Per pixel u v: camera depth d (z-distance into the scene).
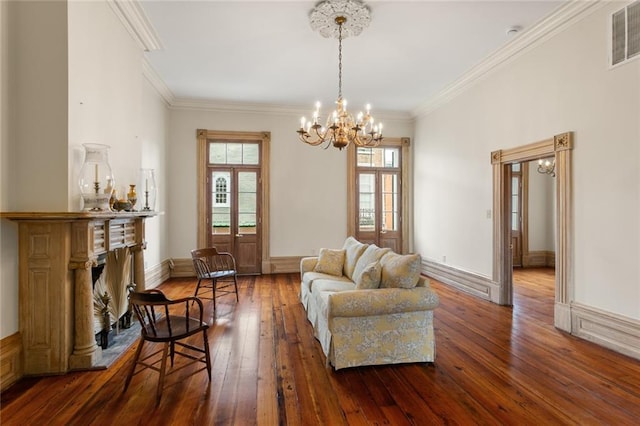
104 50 2.97
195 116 6.16
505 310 4.20
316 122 3.38
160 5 3.20
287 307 4.33
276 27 3.62
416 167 6.79
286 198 6.50
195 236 6.18
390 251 3.34
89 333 2.64
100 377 2.50
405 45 4.02
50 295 2.50
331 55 4.29
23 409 2.09
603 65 3.04
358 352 2.66
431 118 6.17
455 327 3.60
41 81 2.42
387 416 2.04
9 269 2.37
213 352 2.97
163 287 5.35
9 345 2.35
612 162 2.97
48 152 2.43
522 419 2.01
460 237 5.29
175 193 6.09
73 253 2.55
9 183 2.36
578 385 2.39
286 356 2.89
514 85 4.12
